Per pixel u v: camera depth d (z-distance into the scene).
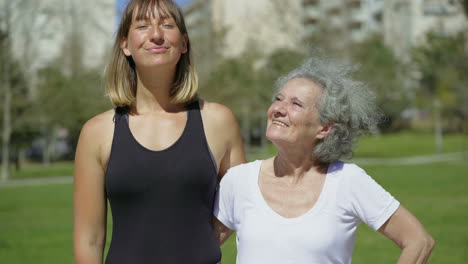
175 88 2.85
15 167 31.14
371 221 2.48
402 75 32.50
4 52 23.55
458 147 34.06
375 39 34.41
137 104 2.85
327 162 2.62
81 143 2.75
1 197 16.02
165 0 2.79
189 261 2.66
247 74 28.69
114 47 2.88
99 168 2.74
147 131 2.75
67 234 9.61
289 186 2.59
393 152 32.72
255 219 2.53
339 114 2.55
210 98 27.14
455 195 13.72
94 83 25.59
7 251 8.15
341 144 2.60
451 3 17.66
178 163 2.67
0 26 23.62
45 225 10.60
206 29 28.41
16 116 26.33
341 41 28.77
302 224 2.45
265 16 29.41
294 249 2.43
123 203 2.67
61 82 26.61
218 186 2.84
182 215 2.67
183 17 2.84
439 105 29.84
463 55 20.52
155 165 2.65
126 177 2.63
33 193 17.22
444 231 9.03
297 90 2.57
